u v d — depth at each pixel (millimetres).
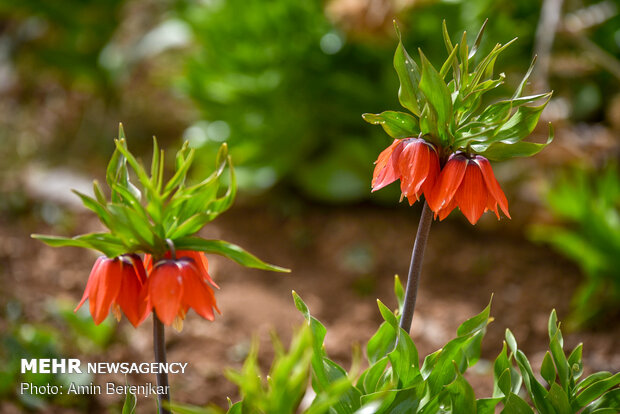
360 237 4484
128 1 6164
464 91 1528
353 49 4578
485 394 3068
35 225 4617
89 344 3324
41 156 5719
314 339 1661
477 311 3828
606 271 3611
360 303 3949
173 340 3455
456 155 1508
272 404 1191
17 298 3719
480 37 1557
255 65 4734
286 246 4504
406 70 1546
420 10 4184
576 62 4242
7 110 6527
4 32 6930
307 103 4742
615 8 4535
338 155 4762
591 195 3859
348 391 1619
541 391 1724
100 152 5816
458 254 4309
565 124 3717
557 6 3611
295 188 5012
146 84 5926
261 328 3633
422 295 3979
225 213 4816
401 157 1508
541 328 3676
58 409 2836
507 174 4402
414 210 4797
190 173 5172
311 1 4520
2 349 3137
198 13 4816
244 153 4750
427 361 1671
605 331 3611
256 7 4559
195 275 1382
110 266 1408
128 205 1470
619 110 3986
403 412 1592
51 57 6133
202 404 3002
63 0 6105
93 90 6301
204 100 4914
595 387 1722
